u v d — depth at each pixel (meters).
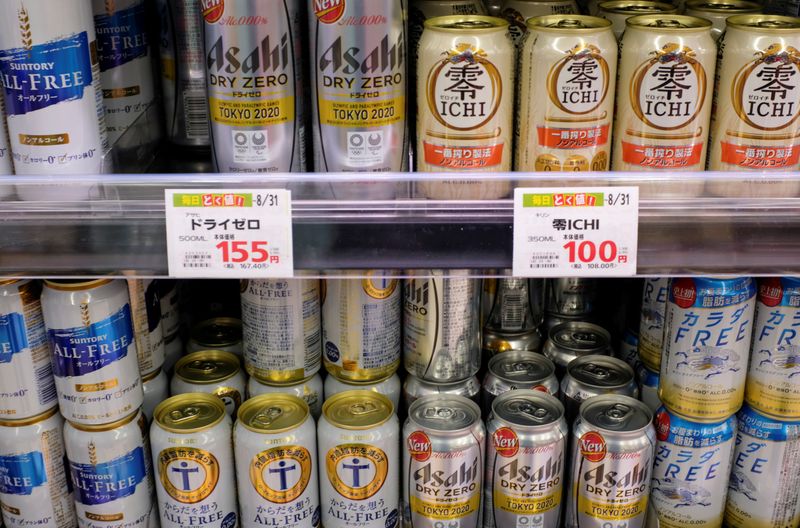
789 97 1.08
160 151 1.45
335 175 1.03
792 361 1.29
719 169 1.15
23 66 1.05
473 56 1.06
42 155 1.09
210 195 1.00
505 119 1.11
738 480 1.40
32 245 1.02
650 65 1.08
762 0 1.45
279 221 1.00
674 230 1.02
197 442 1.26
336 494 1.29
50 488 1.32
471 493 1.30
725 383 1.28
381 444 1.27
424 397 1.34
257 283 1.34
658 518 1.38
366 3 1.07
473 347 1.40
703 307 1.24
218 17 1.09
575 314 1.68
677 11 1.35
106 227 1.02
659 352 1.45
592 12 1.44
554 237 1.01
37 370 1.26
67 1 1.05
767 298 1.29
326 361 1.42
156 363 1.44
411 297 1.37
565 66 1.07
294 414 1.30
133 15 1.34
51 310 1.19
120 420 1.27
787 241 1.01
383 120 1.13
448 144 1.10
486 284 1.54
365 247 1.02
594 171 1.11
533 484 1.30
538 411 1.32
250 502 1.29
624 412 1.32
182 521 1.29
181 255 1.01
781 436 1.33
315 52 1.12
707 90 1.10
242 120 1.13
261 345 1.38
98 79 1.14
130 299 1.36
